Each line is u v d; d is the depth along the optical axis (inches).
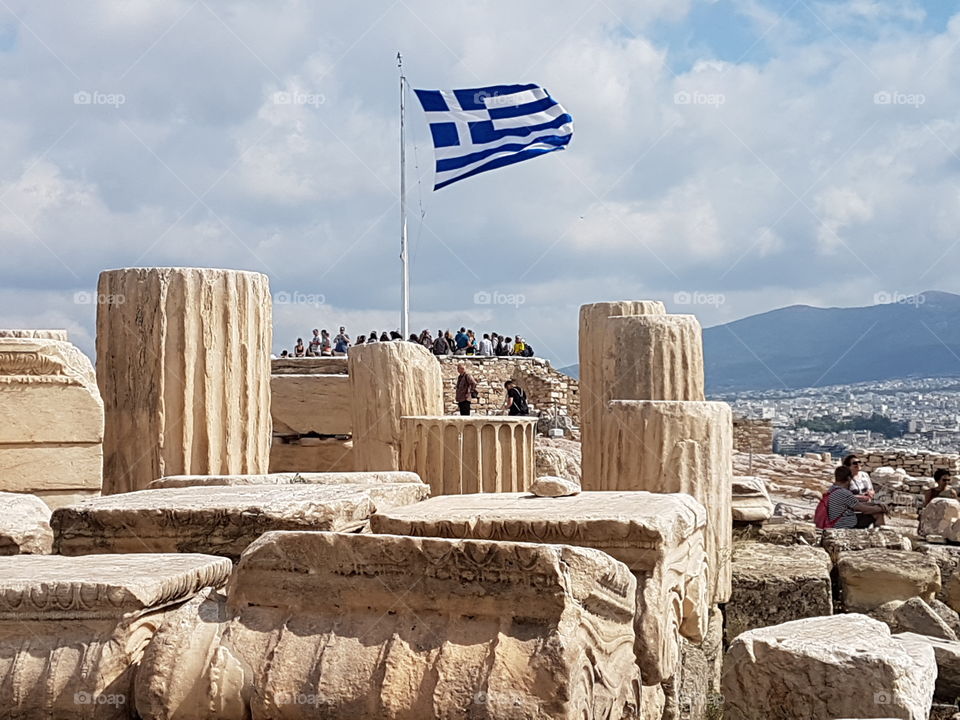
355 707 179.3
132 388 399.5
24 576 196.5
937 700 316.8
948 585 520.7
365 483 321.7
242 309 411.5
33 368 359.6
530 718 171.6
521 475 521.7
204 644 188.1
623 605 208.1
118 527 245.6
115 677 187.6
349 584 191.5
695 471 391.5
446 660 179.9
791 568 448.5
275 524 244.8
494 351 1628.9
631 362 473.7
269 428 425.4
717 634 395.5
